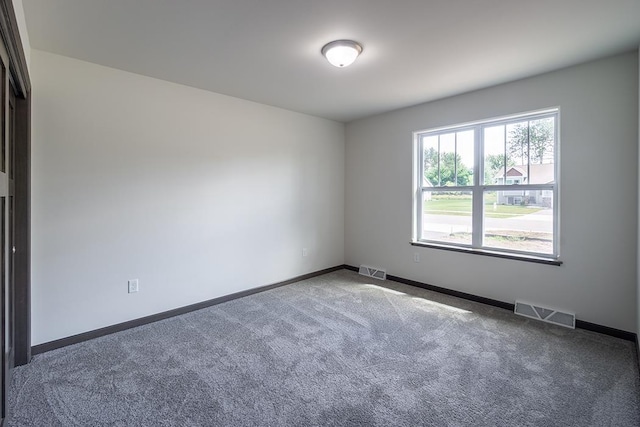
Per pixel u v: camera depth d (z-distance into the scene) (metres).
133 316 2.95
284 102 3.90
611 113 2.66
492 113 3.35
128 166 2.90
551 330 2.84
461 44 2.40
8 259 1.88
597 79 2.71
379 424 1.69
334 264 5.00
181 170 3.24
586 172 2.80
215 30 2.18
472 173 3.70
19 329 2.25
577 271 2.88
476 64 2.77
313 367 2.25
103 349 2.51
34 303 2.44
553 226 3.11
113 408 1.82
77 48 2.43
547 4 1.89
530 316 3.13
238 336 2.73
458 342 2.61
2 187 1.49
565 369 2.21
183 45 2.40
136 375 2.14
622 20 2.07
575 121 2.84
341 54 2.39
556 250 3.09
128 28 2.15
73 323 2.62
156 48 2.44
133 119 2.92
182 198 3.26
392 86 3.32
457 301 3.61
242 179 3.77
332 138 4.88
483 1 1.86
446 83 3.24
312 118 4.57
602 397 1.90
